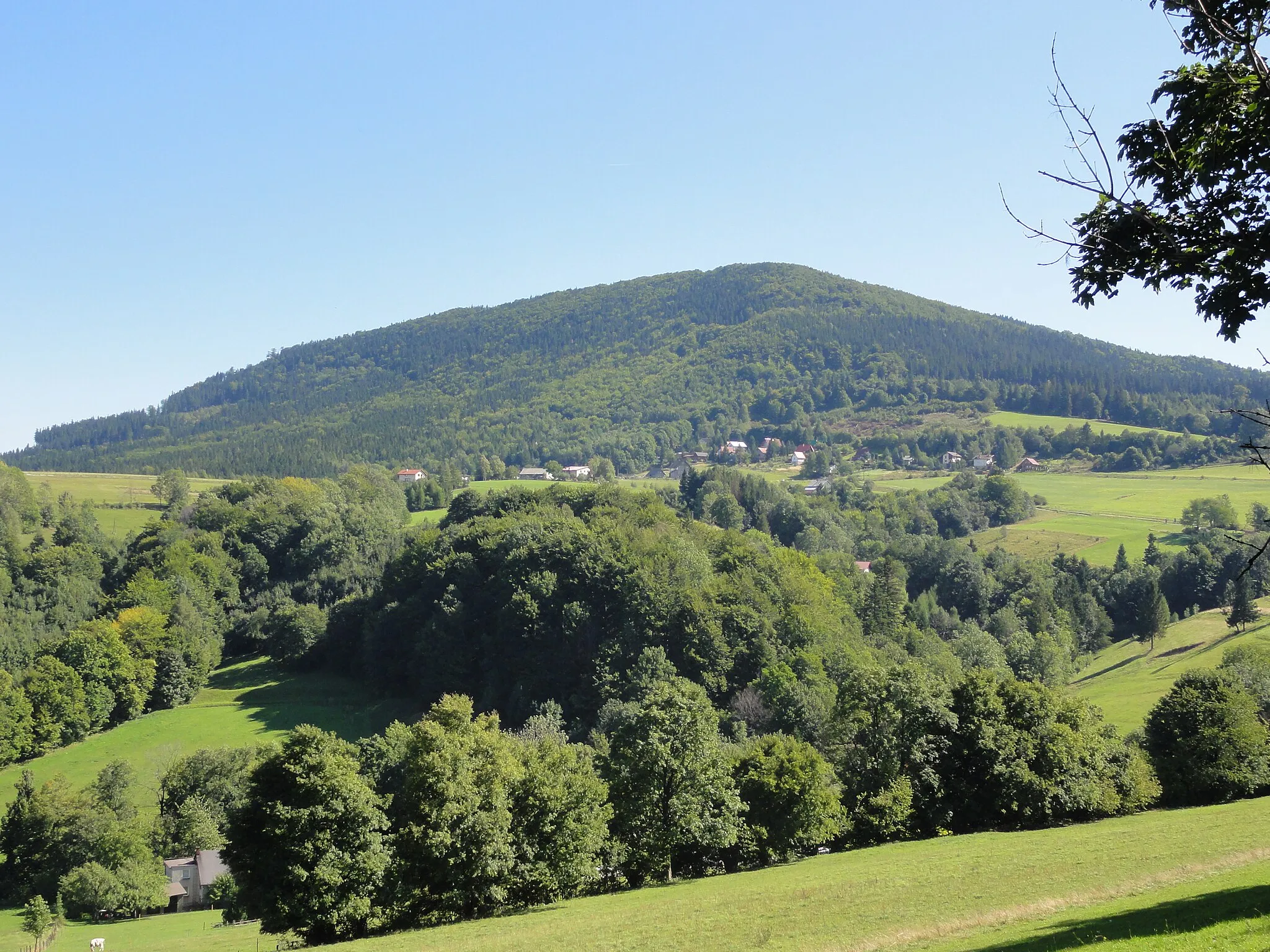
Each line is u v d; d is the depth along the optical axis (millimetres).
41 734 105812
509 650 108500
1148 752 69375
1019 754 60531
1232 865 31375
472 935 38500
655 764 53531
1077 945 21469
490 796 46531
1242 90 13898
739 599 106375
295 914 41406
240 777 93438
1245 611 112562
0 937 68312
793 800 55719
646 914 38344
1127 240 14320
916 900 33688
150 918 75312
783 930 31125
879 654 106250
